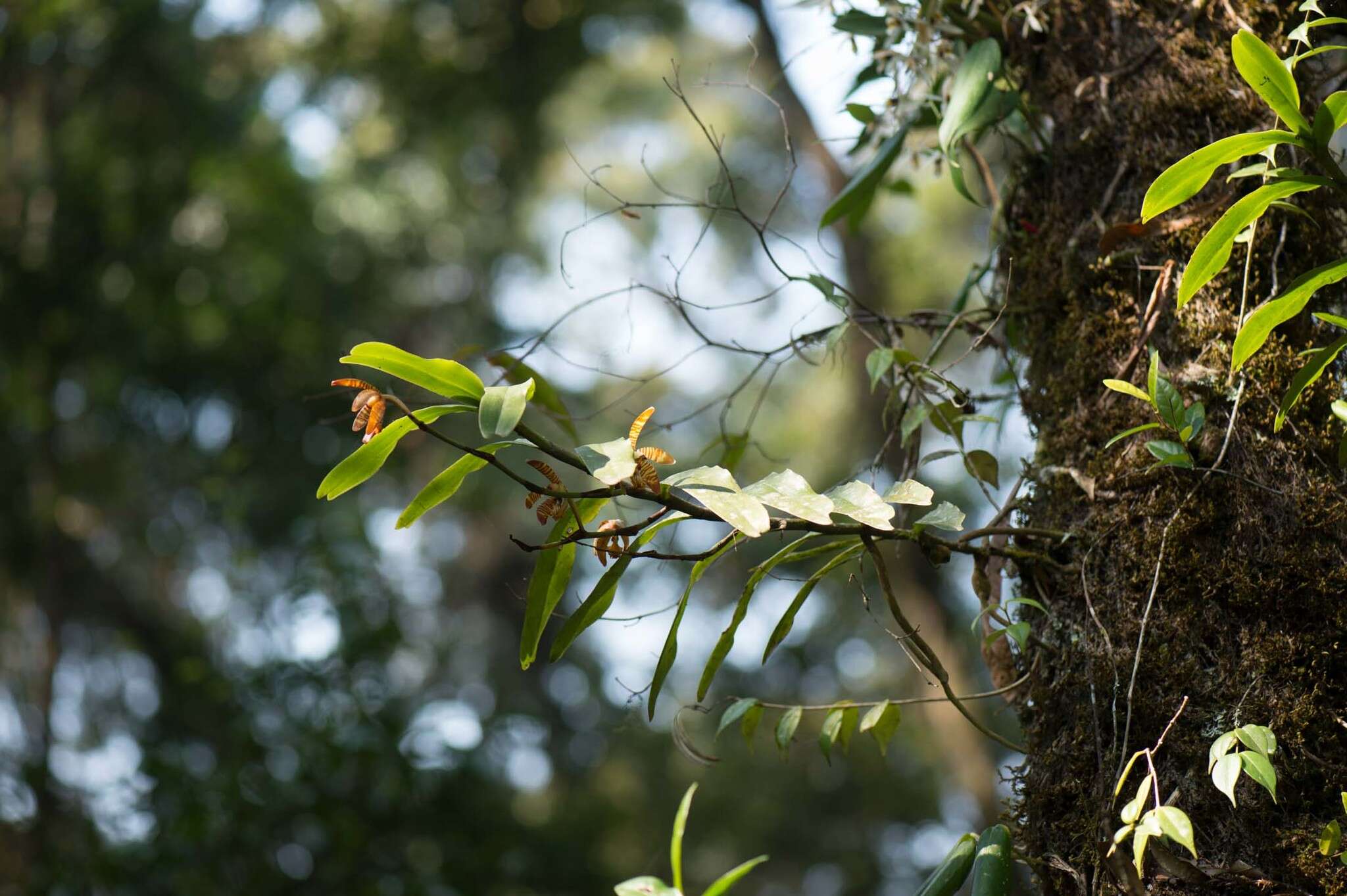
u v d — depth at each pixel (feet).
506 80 30.60
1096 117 5.39
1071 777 4.67
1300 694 4.29
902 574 24.40
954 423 6.07
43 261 25.64
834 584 33.68
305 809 16.52
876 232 32.32
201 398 27.86
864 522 4.14
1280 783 4.21
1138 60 5.31
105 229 26.00
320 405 27.81
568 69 31.14
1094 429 5.04
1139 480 4.78
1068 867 4.55
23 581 26.35
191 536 28.55
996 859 4.56
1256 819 4.21
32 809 18.62
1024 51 5.80
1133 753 4.50
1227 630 4.46
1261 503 4.54
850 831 44.27
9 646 26.73
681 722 5.78
